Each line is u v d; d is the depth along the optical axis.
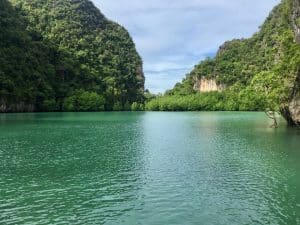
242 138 56.12
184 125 85.00
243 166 35.38
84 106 181.12
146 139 57.06
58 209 23.62
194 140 55.06
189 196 26.09
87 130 72.19
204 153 42.84
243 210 23.23
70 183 29.72
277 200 25.11
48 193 26.98
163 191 27.39
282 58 74.19
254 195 26.20
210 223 21.20
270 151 43.41
